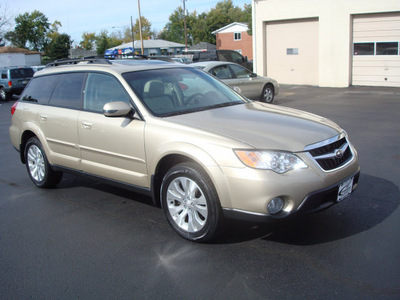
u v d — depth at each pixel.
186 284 3.19
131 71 4.70
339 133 3.95
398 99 13.23
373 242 3.71
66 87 5.26
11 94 22.22
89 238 4.12
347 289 3.00
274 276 3.23
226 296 3.00
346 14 17.27
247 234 4.00
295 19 19.28
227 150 3.49
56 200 5.31
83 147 4.85
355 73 17.91
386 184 5.27
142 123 4.18
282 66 20.34
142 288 3.17
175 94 4.59
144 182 4.26
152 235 4.12
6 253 3.87
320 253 3.56
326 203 3.60
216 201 3.58
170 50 63.31
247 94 12.64
